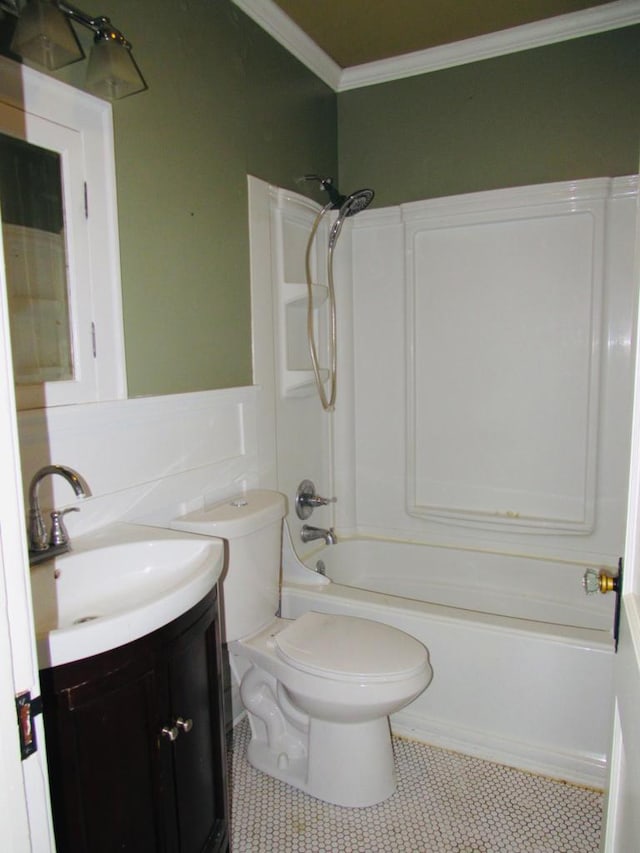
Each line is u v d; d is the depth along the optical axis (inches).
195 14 69.3
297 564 86.6
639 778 26.7
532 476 99.8
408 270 104.2
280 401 90.4
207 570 48.3
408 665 61.9
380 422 110.7
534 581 97.5
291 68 91.9
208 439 72.5
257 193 81.9
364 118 106.7
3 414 23.4
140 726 42.0
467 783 70.9
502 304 98.7
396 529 111.4
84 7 53.8
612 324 92.2
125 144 59.3
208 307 72.8
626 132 89.7
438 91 100.7
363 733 67.1
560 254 94.0
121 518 59.6
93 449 56.1
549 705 70.9
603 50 89.7
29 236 50.3
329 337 106.7
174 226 66.5
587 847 61.6
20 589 24.4
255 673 73.8
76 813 38.2
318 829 64.5
